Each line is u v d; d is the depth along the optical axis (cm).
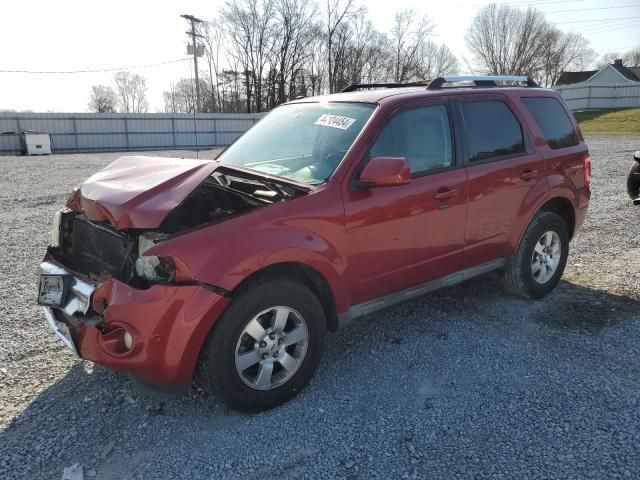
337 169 342
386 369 365
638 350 386
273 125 439
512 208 442
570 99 4731
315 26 5838
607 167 1441
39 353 387
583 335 411
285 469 267
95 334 286
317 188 332
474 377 352
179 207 326
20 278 559
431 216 380
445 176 389
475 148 417
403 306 472
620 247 650
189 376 292
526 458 271
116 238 315
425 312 459
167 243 280
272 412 316
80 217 354
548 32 7419
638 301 476
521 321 439
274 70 6006
